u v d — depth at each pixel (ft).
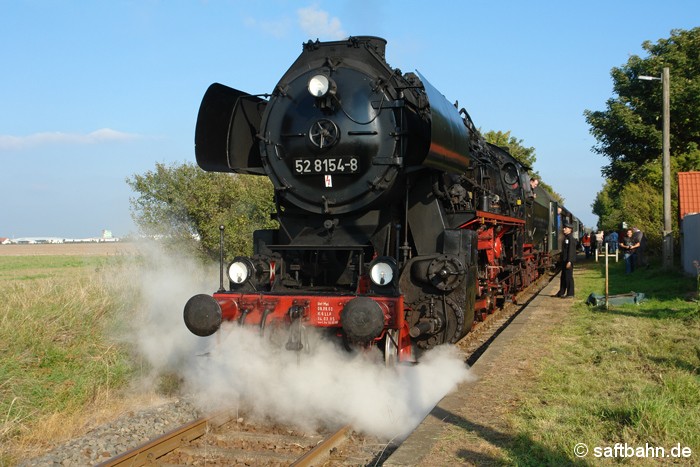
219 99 25.17
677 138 85.61
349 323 19.13
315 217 24.32
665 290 46.03
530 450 14.65
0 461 16.60
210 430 18.95
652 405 16.24
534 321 33.96
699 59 84.79
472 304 23.97
